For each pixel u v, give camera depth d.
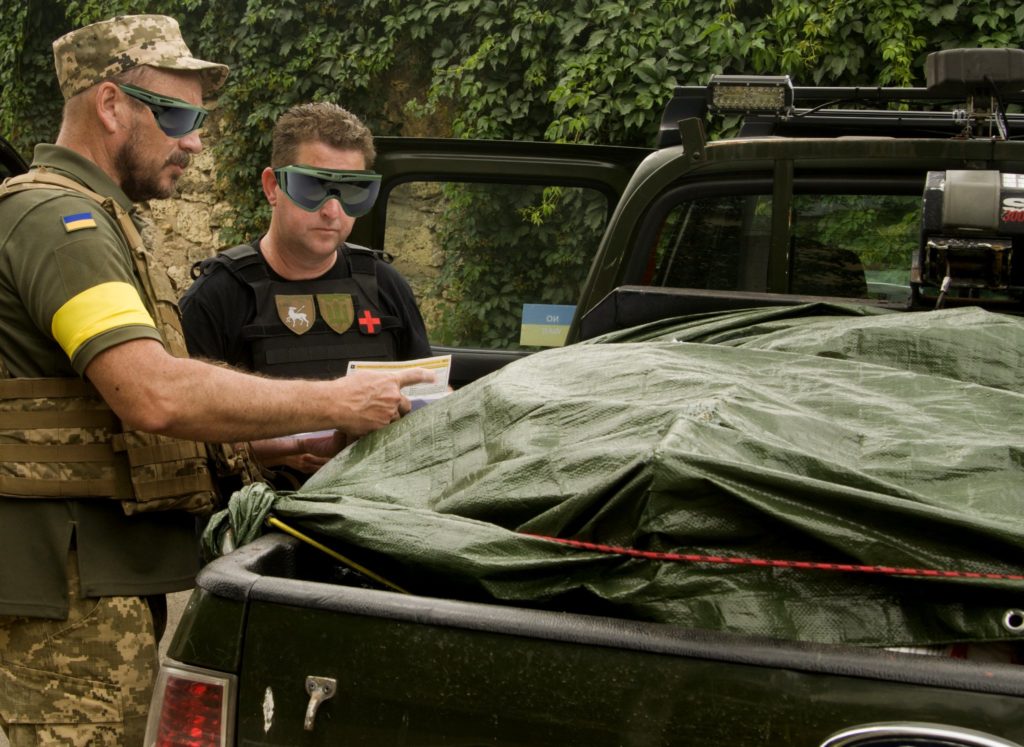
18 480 2.27
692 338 2.41
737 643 1.48
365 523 1.76
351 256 3.31
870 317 2.24
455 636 1.56
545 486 1.72
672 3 7.02
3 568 2.28
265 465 2.85
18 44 10.05
